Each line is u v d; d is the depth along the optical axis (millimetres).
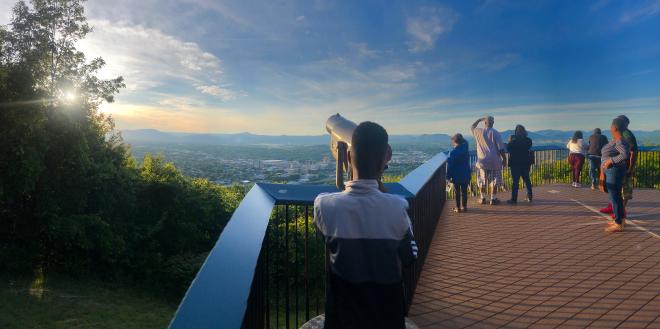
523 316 3740
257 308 1973
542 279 4672
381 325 1600
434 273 4957
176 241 26516
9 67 22109
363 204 1657
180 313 1128
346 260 1626
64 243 22188
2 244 22562
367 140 1750
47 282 20922
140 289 23000
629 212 8234
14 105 21109
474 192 11453
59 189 23094
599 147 11250
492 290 4391
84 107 24125
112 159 25859
